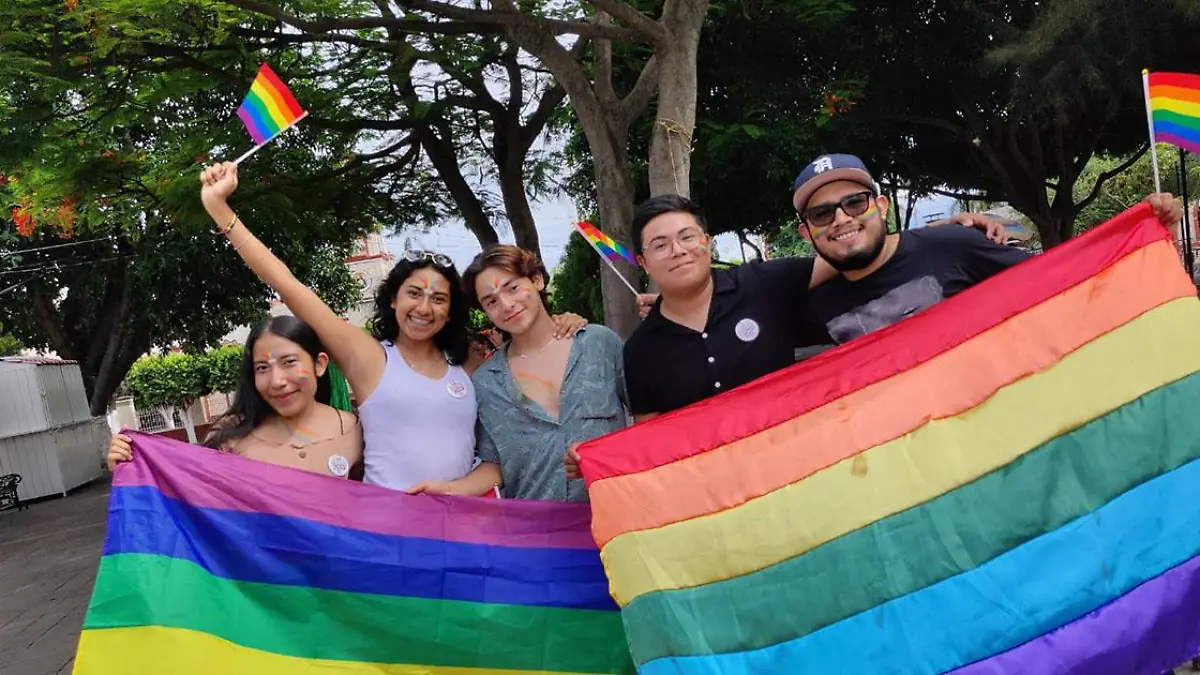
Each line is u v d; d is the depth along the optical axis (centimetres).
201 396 3338
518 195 1255
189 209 1007
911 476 327
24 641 725
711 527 327
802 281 371
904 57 1321
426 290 376
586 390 374
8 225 2050
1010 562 315
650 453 337
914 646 309
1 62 750
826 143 1284
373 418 377
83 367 2350
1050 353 335
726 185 1398
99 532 1266
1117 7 991
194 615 331
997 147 1515
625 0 1045
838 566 320
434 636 352
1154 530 311
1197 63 1062
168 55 898
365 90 1138
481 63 1149
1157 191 344
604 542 330
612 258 781
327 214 1269
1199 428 319
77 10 768
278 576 346
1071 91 1072
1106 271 341
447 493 367
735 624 318
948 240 362
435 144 1237
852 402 338
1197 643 301
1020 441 327
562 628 357
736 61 1208
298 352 370
